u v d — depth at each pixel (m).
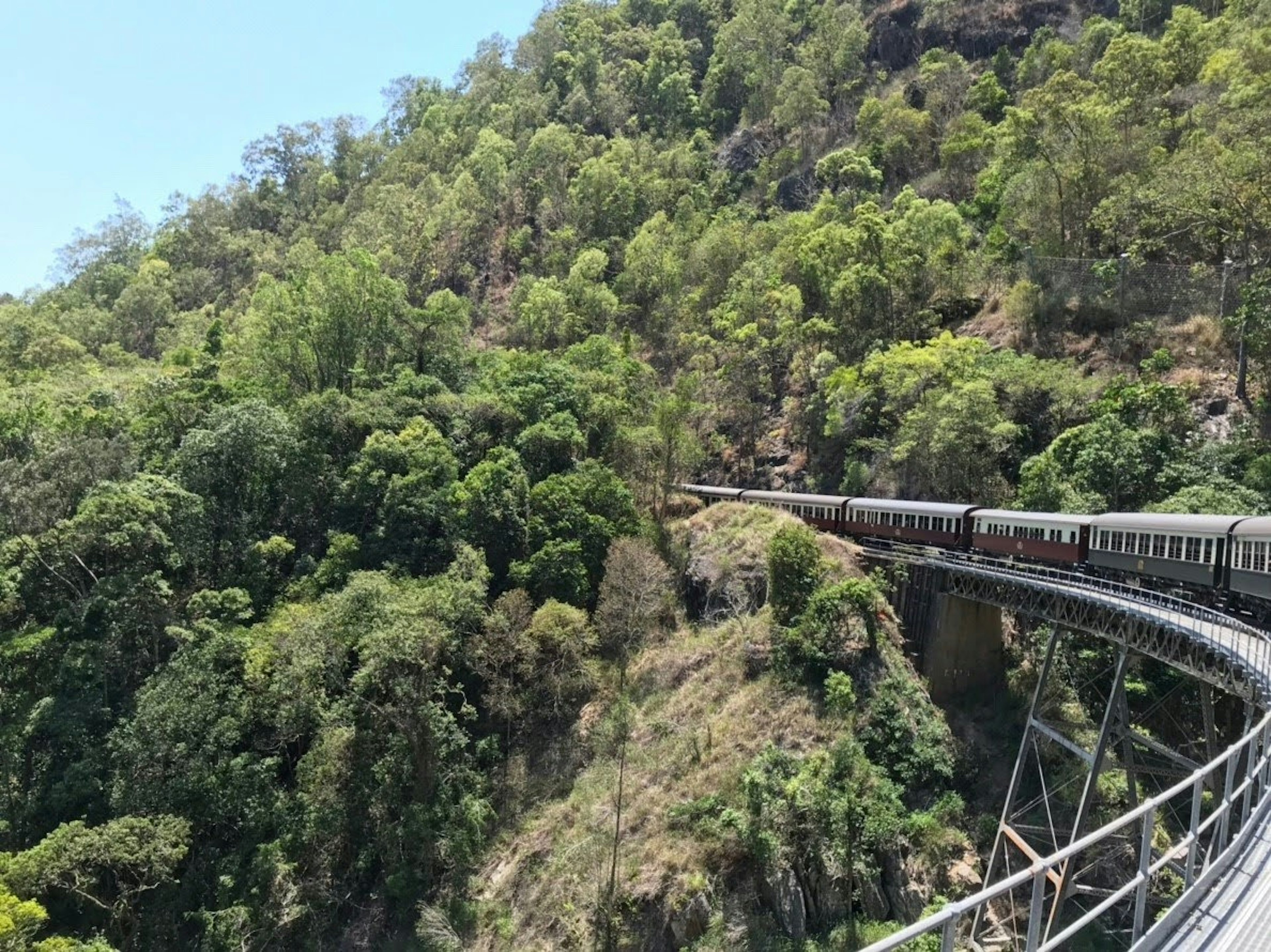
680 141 132.62
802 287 84.06
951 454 59.88
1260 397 55.78
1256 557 33.72
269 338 76.31
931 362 63.94
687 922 38.81
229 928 39.84
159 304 129.50
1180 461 50.81
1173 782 41.03
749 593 54.09
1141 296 66.19
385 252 117.62
